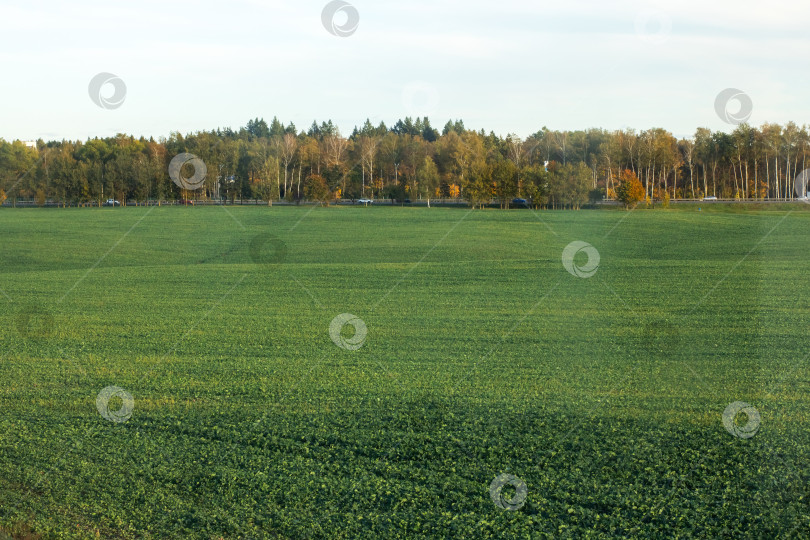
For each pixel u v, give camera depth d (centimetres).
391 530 441
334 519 456
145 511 474
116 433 586
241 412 620
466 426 579
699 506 456
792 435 534
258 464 531
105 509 477
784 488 472
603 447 535
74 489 502
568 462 516
